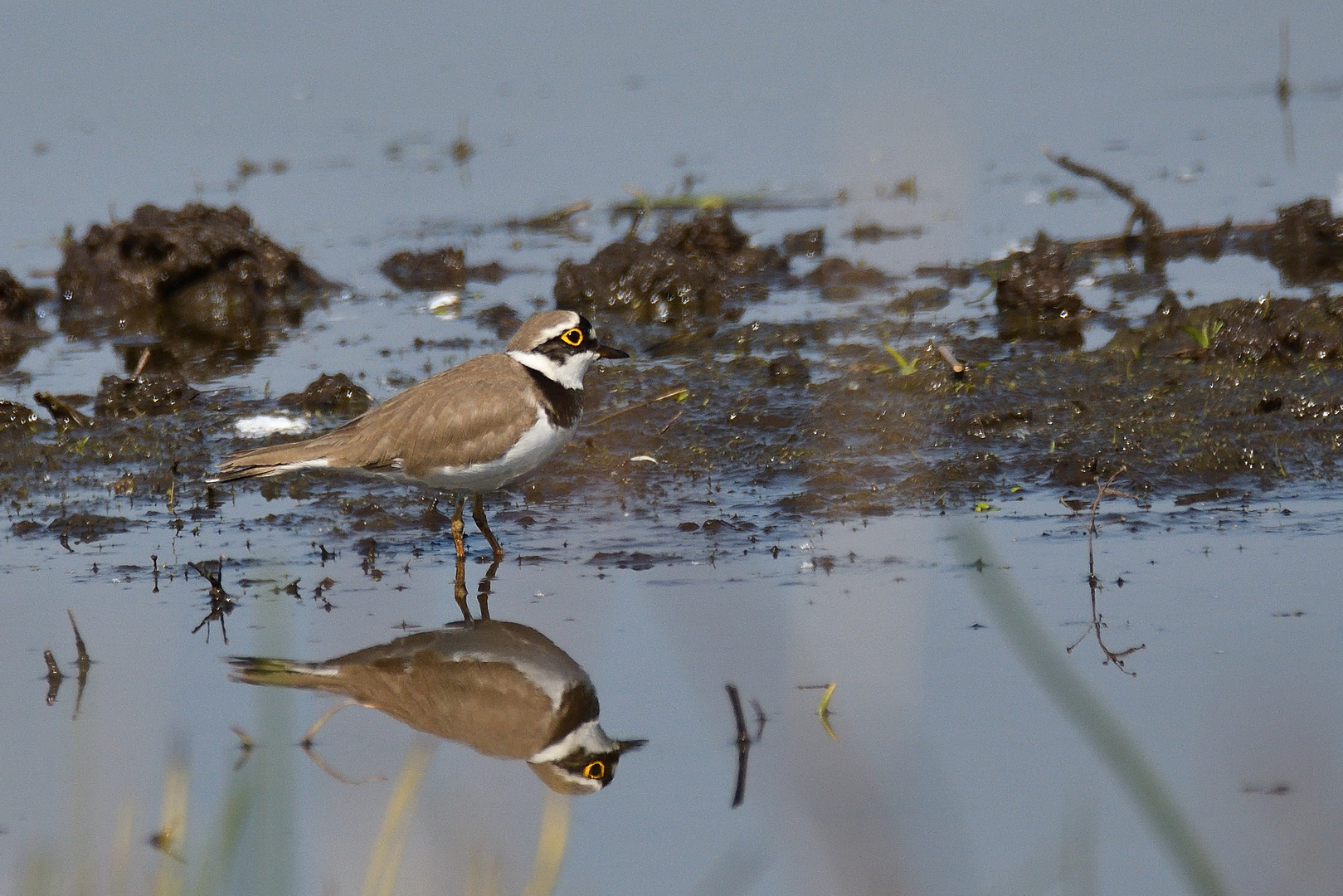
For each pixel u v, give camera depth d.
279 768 6.83
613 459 13.03
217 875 6.31
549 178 22.06
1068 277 16.17
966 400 13.60
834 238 19.56
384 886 6.50
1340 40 27.38
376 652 9.64
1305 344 13.82
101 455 13.33
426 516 12.03
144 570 10.97
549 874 6.62
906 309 16.72
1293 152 21.42
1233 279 16.81
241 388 14.89
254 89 26.38
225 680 9.26
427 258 18.69
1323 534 10.73
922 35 28.81
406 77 27.03
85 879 6.76
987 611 9.84
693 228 18.02
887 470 12.46
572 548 11.24
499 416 10.64
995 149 22.83
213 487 12.69
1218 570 10.23
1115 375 13.91
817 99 25.27
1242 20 29.05
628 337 16.28
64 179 21.83
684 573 10.64
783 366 14.49
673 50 28.44
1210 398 13.15
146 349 16.08
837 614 9.85
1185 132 22.89
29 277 18.38
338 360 15.77
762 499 12.08
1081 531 11.08
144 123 24.66
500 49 28.47
